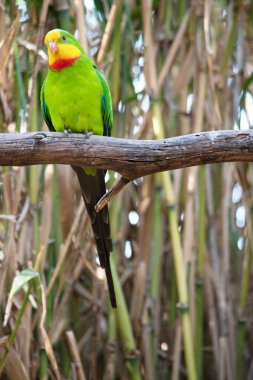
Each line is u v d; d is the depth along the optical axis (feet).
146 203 34.60
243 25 37.37
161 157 23.82
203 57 35.29
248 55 39.14
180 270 32.04
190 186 33.76
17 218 32.24
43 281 31.58
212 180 37.45
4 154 23.59
